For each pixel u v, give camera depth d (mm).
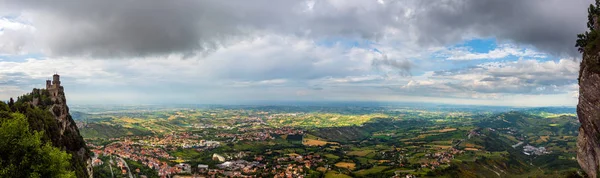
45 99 110062
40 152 55375
